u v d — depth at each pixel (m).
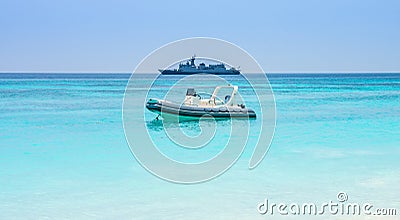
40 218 8.70
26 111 27.41
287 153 14.57
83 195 10.12
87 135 18.55
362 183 10.90
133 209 9.20
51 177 11.67
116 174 11.99
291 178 11.44
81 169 12.53
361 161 13.28
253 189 10.52
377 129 19.86
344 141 16.72
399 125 21.12
